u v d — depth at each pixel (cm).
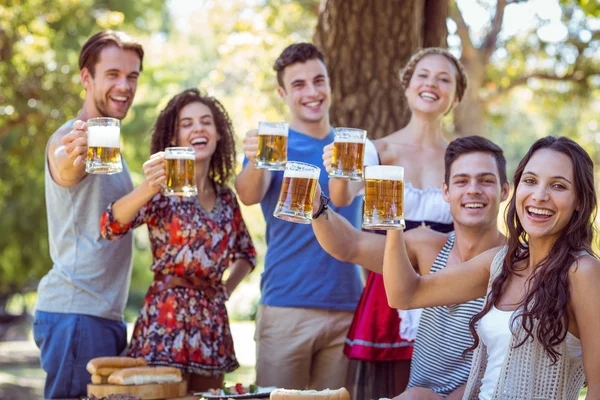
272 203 467
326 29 594
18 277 1641
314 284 452
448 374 364
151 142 450
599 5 724
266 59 1181
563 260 288
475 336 315
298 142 469
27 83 1148
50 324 427
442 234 397
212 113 445
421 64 459
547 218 291
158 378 395
